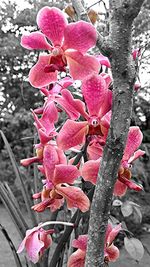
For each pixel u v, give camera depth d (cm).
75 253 43
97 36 31
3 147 266
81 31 34
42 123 43
